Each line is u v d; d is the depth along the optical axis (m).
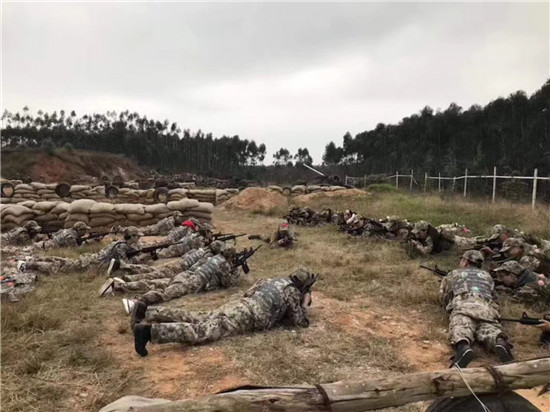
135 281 6.96
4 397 3.62
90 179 41.44
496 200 17.55
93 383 3.95
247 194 22.14
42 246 10.55
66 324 5.33
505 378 2.40
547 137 29.48
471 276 5.43
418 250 9.18
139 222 13.98
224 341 4.86
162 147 79.06
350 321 5.61
